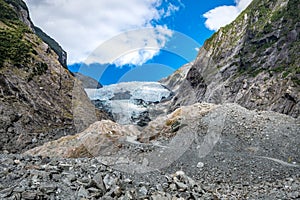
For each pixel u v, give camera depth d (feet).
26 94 116.78
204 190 26.25
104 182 20.63
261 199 28.60
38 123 105.19
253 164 42.63
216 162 41.11
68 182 20.07
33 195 17.33
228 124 65.26
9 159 24.57
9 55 131.95
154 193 20.72
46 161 25.66
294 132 63.00
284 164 44.29
